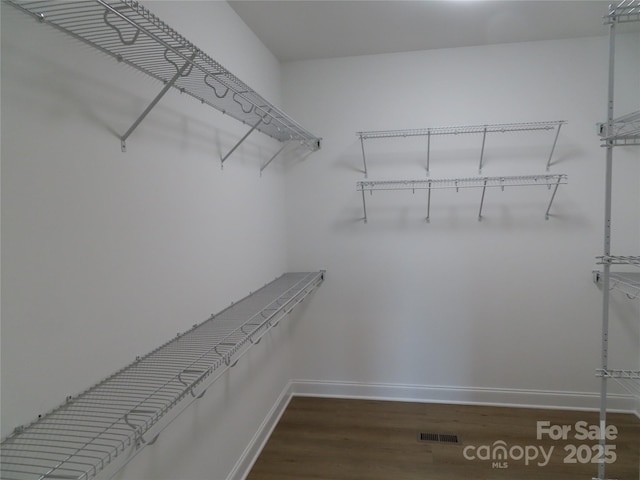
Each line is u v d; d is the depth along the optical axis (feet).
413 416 8.66
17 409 2.82
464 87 8.74
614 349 8.52
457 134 8.75
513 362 8.98
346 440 7.77
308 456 7.28
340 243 9.55
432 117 8.91
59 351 3.18
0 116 2.69
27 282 2.89
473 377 9.17
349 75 9.20
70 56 3.29
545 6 6.88
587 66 8.22
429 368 9.36
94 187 3.57
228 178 6.46
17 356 2.82
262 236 8.10
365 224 9.41
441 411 8.84
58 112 3.17
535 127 8.44
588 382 8.67
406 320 9.38
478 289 9.02
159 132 4.58
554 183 8.32
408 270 9.29
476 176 8.82
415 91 8.94
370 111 9.18
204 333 5.10
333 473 6.77
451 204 8.98
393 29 7.73
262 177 8.10
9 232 2.76
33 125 2.94
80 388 3.40
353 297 9.59
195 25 5.42
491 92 8.63
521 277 8.81
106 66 3.72
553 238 8.61
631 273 8.15
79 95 3.39
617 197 8.26
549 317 8.75
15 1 2.78
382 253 9.38
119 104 3.90
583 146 8.35
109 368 3.76
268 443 7.73
